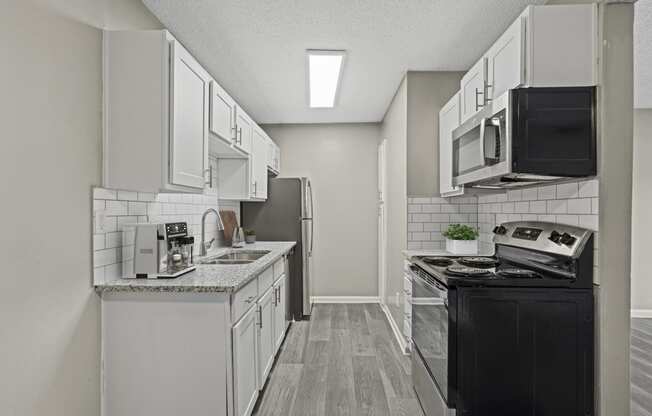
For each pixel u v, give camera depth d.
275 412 2.28
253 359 2.23
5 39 1.32
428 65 3.11
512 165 1.78
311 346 3.37
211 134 2.42
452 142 2.73
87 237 1.73
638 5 2.25
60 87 1.57
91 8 1.74
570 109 1.79
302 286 4.16
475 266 2.26
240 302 1.98
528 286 1.79
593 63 1.77
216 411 1.82
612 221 1.75
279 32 2.54
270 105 4.15
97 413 1.81
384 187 4.43
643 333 3.68
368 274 4.92
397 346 3.36
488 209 3.00
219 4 2.20
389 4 2.22
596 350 1.77
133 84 1.83
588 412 1.77
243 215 4.25
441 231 3.23
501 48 1.98
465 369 1.78
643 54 2.88
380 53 2.87
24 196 1.40
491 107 2.05
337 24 2.44
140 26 2.16
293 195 4.22
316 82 3.45
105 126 1.83
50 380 1.53
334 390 2.55
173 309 1.83
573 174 1.79
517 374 1.78
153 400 1.83
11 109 1.35
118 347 1.83
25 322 1.41
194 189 2.10
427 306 2.17
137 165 1.83
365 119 4.74
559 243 1.92
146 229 1.95
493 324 1.78
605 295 1.75
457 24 2.45
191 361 1.82
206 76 2.26
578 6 1.77
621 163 1.75
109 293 1.83
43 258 1.49
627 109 1.75
